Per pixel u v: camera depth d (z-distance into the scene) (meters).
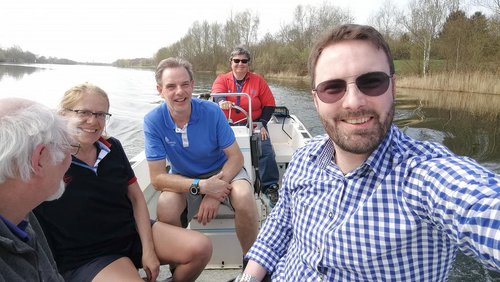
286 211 1.41
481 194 0.78
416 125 9.22
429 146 1.03
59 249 1.65
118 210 1.79
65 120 1.09
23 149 0.93
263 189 3.18
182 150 2.33
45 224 1.63
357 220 1.01
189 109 2.23
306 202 1.20
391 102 1.03
